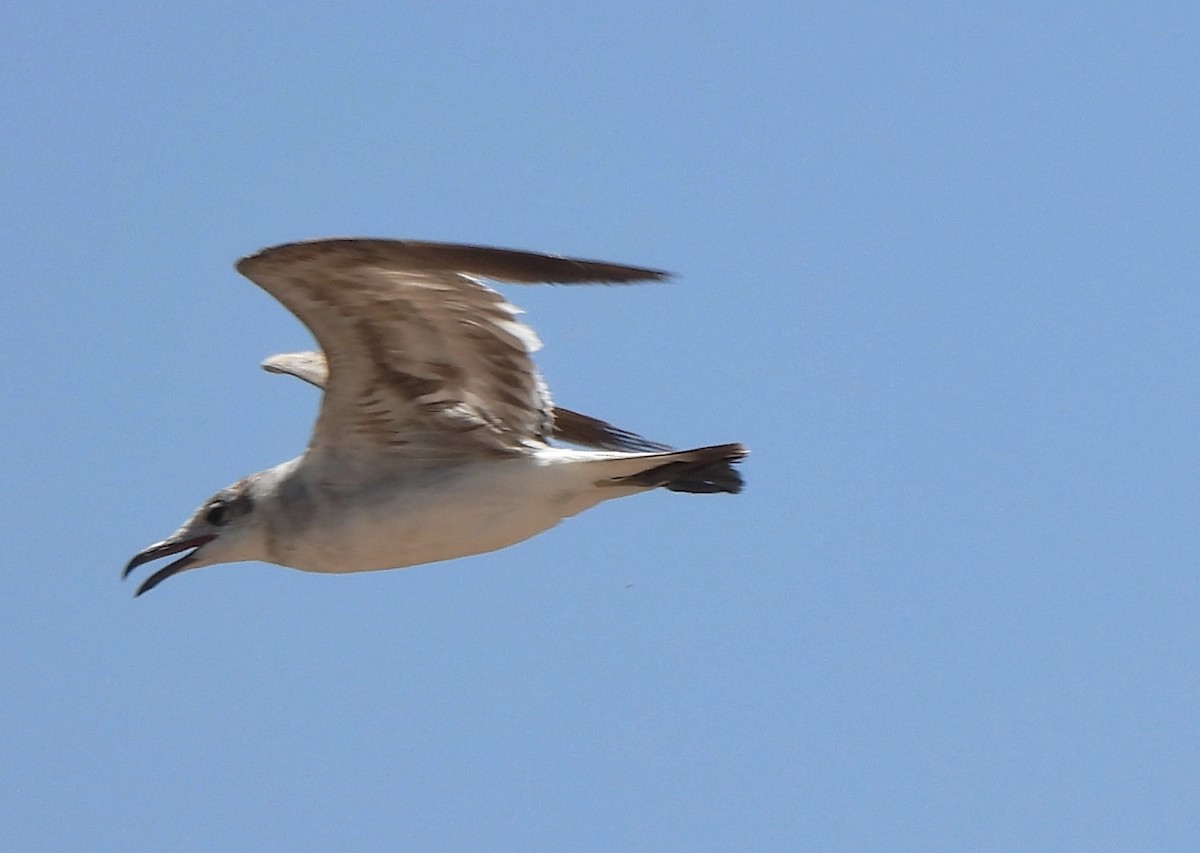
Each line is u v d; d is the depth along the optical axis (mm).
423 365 14805
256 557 15688
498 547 15336
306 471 15391
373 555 15336
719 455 14922
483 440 15172
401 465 15250
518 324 14539
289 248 13586
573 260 13281
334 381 14859
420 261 13570
